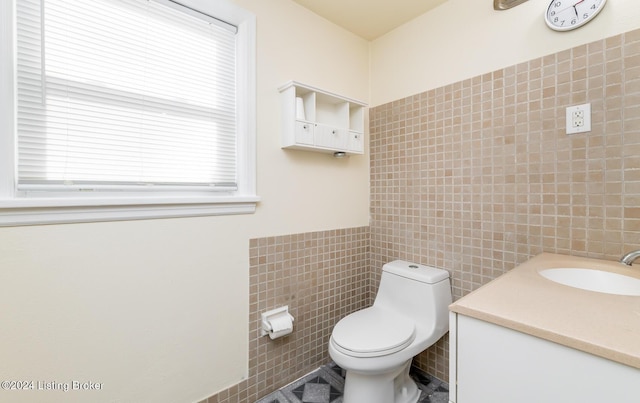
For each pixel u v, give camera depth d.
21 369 0.89
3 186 0.87
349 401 1.29
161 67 1.18
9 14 0.88
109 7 1.06
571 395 0.54
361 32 1.87
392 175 1.83
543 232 1.23
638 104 1.01
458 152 1.51
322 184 1.70
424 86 1.66
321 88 1.67
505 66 1.33
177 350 1.19
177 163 1.23
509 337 0.62
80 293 0.98
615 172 1.06
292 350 1.56
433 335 1.38
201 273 1.25
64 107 0.98
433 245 1.62
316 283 1.67
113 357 1.05
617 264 1.02
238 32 1.38
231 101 1.39
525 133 1.27
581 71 1.13
